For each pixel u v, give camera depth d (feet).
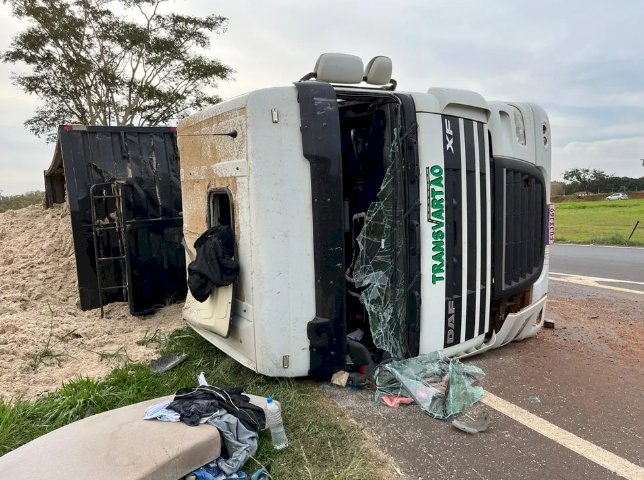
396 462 10.11
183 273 22.52
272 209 12.40
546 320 20.30
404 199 13.44
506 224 16.01
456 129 14.21
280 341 12.78
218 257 13.44
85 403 12.16
